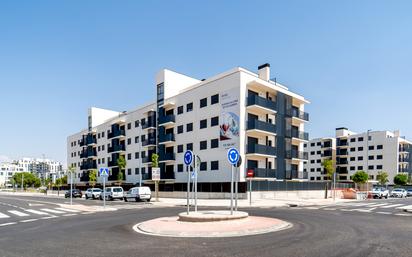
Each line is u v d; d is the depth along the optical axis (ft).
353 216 55.06
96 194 145.48
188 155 46.16
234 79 124.26
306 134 151.74
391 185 250.98
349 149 297.33
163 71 159.74
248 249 26.71
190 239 31.81
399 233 34.99
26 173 448.65
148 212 66.85
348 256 23.91
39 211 72.18
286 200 112.06
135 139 182.80
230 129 123.24
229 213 45.44
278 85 147.64
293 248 26.91
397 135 292.40
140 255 25.11
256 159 125.80
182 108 148.66
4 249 28.43
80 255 25.58
